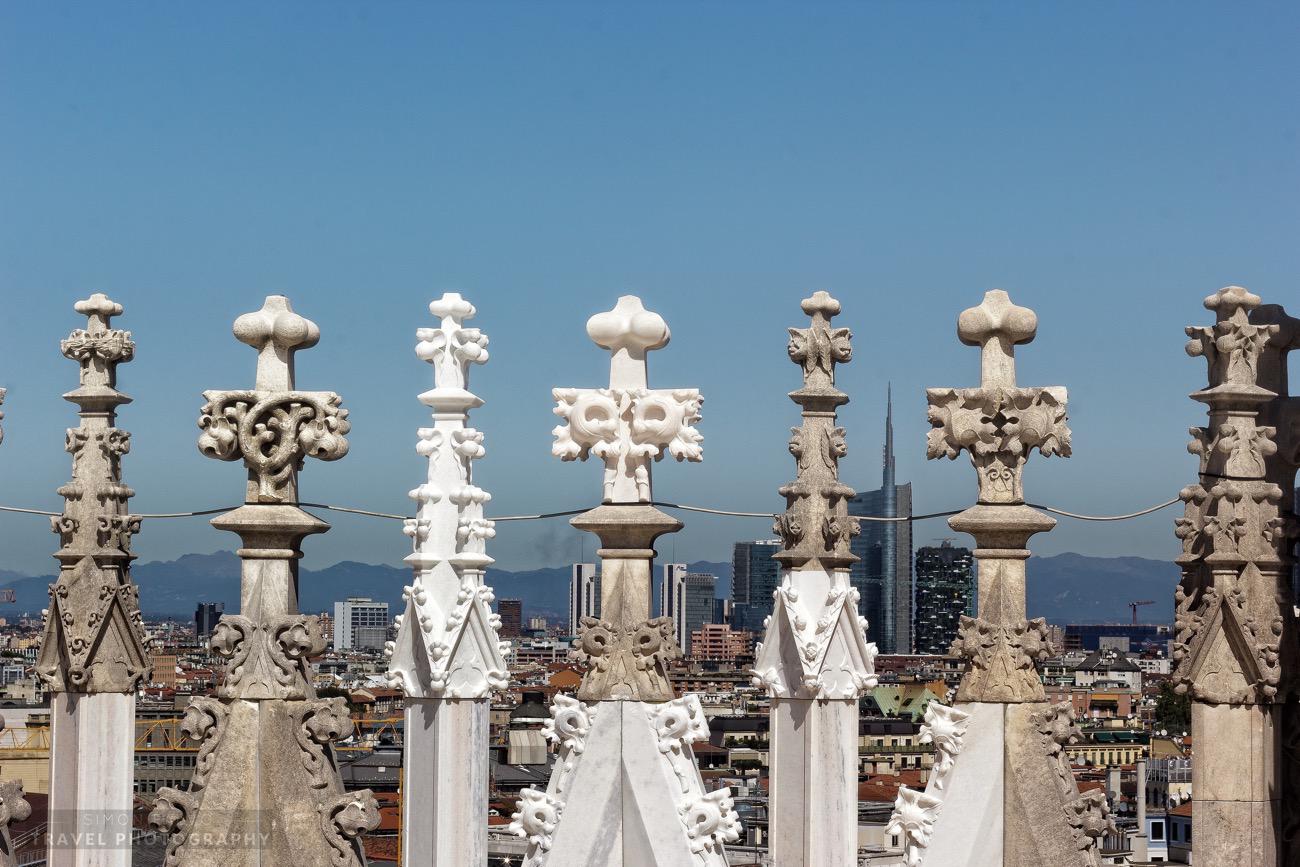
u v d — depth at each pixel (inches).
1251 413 565.3
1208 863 562.3
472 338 538.6
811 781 540.1
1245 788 560.4
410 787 531.8
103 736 573.0
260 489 527.8
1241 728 561.3
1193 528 563.2
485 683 529.0
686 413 537.6
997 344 539.5
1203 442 566.9
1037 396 533.3
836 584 544.1
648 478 537.3
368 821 520.4
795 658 544.4
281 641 525.3
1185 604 567.8
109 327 584.7
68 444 578.9
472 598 526.9
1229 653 561.3
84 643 570.6
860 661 543.2
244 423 527.5
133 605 578.9
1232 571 559.8
